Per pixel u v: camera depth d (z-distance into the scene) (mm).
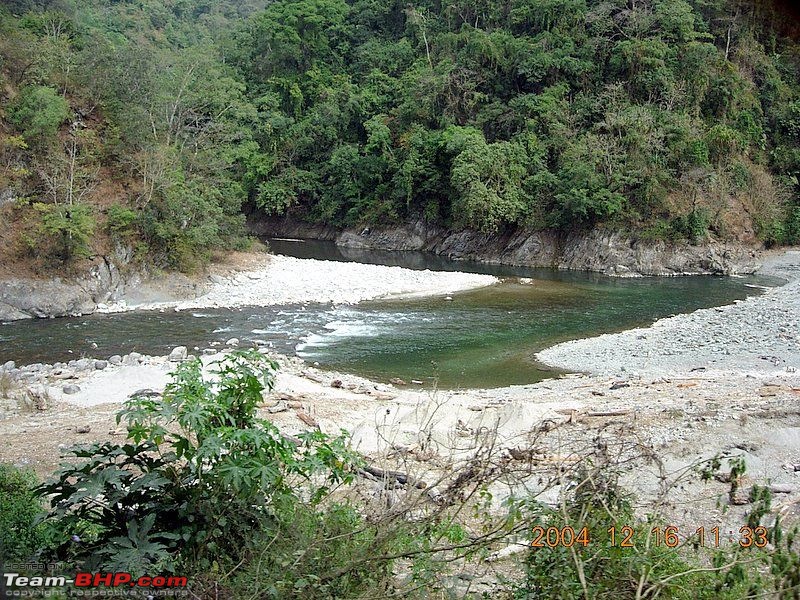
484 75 53594
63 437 11359
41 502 6750
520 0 57125
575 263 44812
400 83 59688
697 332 23875
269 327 25062
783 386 14430
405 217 54688
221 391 5801
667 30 50344
